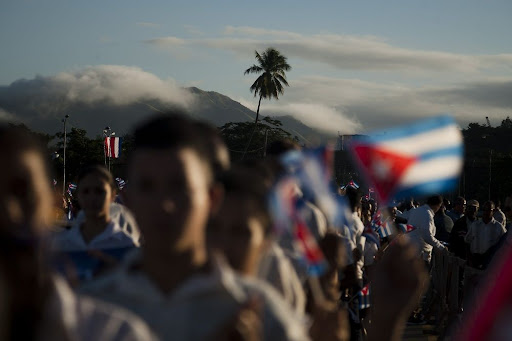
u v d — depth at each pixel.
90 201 4.98
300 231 3.16
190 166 2.05
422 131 2.23
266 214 2.67
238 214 2.61
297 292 3.36
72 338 1.56
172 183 2.03
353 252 6.03
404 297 1.93
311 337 2.44
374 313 1.95
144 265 2.12
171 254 2.07
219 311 2.04
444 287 11.48
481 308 1.59
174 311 2.03
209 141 3.02
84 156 83.75
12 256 1.54
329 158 3.23
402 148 2.22
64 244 4.91
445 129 2.21
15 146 1.62
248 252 2.63
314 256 3.13
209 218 2.63
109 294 2.10
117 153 61.09
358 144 2.27
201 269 2.13
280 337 2.10
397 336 1.95
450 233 14.12
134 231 5.31
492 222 12.45
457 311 10.09
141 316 2.05
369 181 2.26
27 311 1.53
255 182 2.64
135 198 2.06
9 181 1.59
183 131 2.07
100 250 4.11
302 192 4.11
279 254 3.34
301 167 3.23
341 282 5.99
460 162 2.22
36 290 1.55
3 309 1.50
